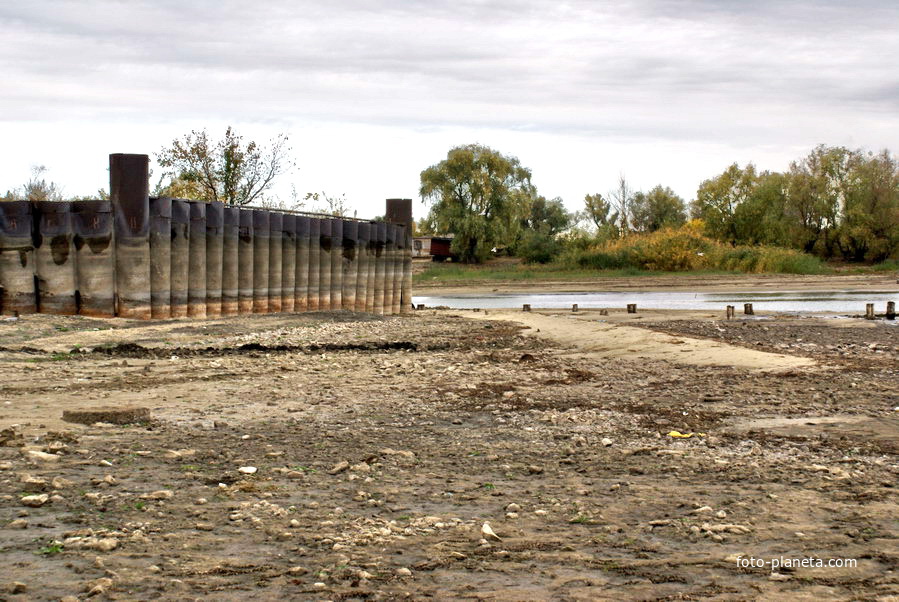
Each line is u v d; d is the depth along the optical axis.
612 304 55.28
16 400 15.32
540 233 101.38
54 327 24.42
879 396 17.22
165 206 27.95
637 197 129.38
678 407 16.11
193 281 29.77
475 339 28.41
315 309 37.41
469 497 9.94
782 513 9.34
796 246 106.12
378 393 17.39
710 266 88.56
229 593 6.91
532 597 6.93
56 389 16.61
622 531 8.71
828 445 12.95
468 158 100.44
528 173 104.06
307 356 22.98
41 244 26.62
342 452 12.14
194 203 29.64
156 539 8.18
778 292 65.25
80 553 7.73
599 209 129.50
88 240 26.67
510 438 13.43
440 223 100.75
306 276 36.53
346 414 15.14
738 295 62.75
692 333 32.38
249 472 10.73
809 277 81.38
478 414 15.41
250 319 30.77
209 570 7.41
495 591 7.05
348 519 8.98
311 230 37.00
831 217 105.00
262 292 33.75
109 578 7.08
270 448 12.22
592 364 22.09
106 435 12.69
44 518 8.70
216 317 30.59
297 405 15.87
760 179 108.44
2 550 7.78
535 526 8.88
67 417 13.55
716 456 12.22
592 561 7.81
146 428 13.35
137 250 27.08
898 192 101.75
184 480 10.34
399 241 44.53
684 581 7.32
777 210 107.12
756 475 11.04
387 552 7.99
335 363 21.70
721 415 15.38
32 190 41.00
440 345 26.72
